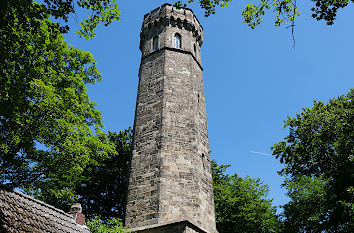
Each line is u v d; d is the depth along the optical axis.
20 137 11.83
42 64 11.76
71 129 11.86
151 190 12.93
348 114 18.62
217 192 25.19
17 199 8.92
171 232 11.14
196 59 20.12
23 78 10.74
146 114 16.05
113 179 24.45
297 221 23.00
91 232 10.79
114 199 23.95
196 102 17.12
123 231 11.17
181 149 14.38
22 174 13.84
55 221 9.48
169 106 15.88
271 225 24.14
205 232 12.15
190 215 12.32
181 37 20.25
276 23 8.88
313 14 8.03
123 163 24.86
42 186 14.63
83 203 23.17
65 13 7.88
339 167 18.59
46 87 10.78
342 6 7.76
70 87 14.10
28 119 11.26
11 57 8.86
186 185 13.21
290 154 21.05
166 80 17.08
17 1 7.43
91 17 8.47
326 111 20.28
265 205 24.75
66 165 13.75
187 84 17.47
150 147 14.49
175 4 8.89
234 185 25.86
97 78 16.34
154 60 18.72
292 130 21.50
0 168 12.53
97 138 14.09
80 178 17.83
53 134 12.07
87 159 13.58
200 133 16.03
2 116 10.98
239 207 23.59
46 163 13.77
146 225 11.91
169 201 12.47
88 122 15.49
